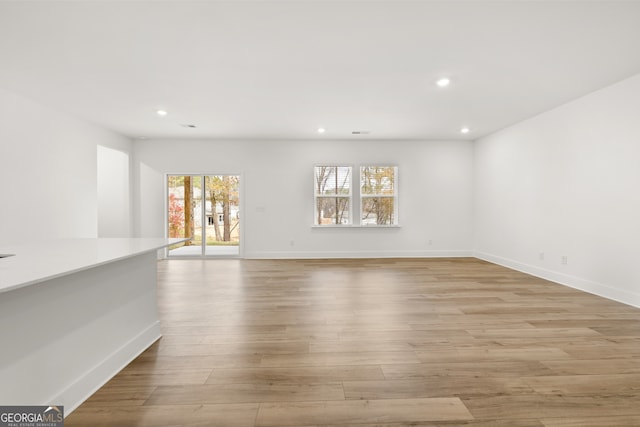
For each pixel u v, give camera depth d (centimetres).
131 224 688
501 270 571
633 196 367
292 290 437
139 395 193
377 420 170
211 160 698
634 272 367
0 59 312
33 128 439
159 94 412
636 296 363
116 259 189
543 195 508
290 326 305
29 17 240
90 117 521
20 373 153
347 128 605
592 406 181
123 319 233
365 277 516
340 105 461
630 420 169
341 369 223
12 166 409
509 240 596
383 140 714
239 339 275
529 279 500
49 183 467
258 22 251
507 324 308
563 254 469
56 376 173
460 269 581
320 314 338
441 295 410
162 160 694
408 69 339
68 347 181
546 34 270
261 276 526
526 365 228
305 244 710
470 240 727
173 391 197
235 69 337
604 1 226
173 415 174
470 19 248
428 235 721
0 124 393
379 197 716
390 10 237
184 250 766
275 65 328
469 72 348
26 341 156
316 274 541
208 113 499
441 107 474
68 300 182
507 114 514
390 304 372
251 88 391
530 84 384
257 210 704
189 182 713
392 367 226
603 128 402
